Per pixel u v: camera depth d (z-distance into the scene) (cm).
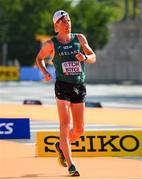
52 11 16512
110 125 3534
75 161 2106
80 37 1855
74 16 16950
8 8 16488
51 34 16300
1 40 16562
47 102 5859
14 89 8944
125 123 3672
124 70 13162
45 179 1755
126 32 13200
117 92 8569
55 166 1997
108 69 13325
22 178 1773
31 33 16462
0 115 4150
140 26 13012
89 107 5112
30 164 2045
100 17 17175
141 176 1816
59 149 1873
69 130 1856
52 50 1852
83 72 1853
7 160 2138
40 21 16412
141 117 4134
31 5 16400
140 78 12938
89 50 1845
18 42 16575
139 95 7838
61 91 1822
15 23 16500
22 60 16800
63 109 1820
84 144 2209
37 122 3719
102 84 11731
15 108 4828
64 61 1830
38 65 1873
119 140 2230
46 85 10712
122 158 2180
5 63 16150
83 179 1755
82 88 1842
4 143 2589
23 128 2712
